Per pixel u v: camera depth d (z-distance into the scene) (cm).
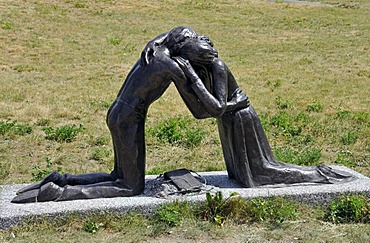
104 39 2073
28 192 506
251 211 496
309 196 522
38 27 2130
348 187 535
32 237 455
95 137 900
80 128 929
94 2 2717
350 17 2777
